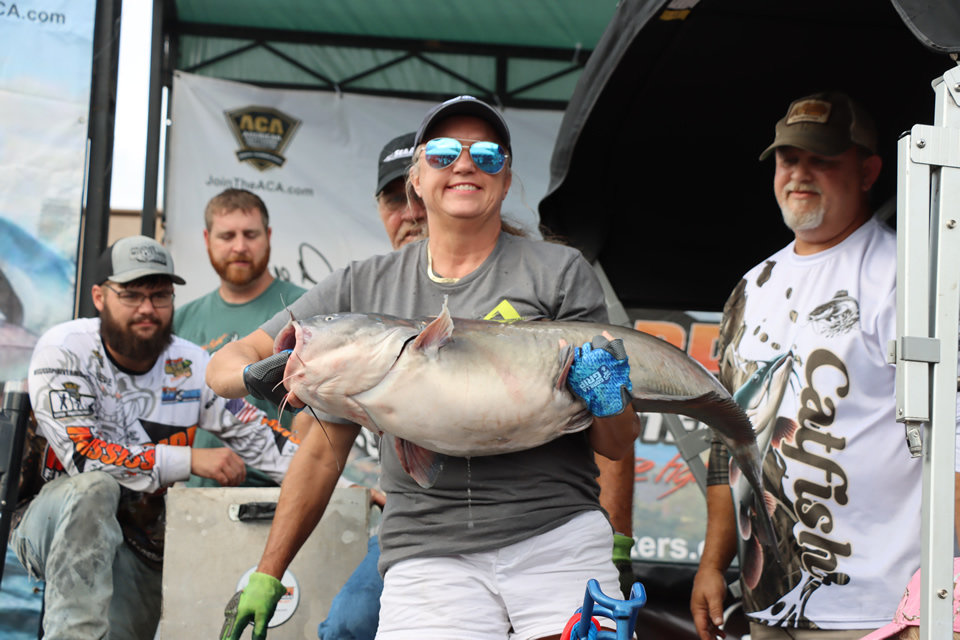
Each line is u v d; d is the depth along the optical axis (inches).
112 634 121.8
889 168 124.6
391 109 211.0
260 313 193.9
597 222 141.6
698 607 110.0
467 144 72.4
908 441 62.4
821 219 107.6
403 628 70.4
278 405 67.2
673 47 122.3
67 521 112.2
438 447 65.1
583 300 74.6
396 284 77.2
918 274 62.7
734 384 112.3
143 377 136.6
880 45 122.2
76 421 125.3
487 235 76.0
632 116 132.7
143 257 134.4
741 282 118.2
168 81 203.6
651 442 174.9
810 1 116.1
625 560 100.7
